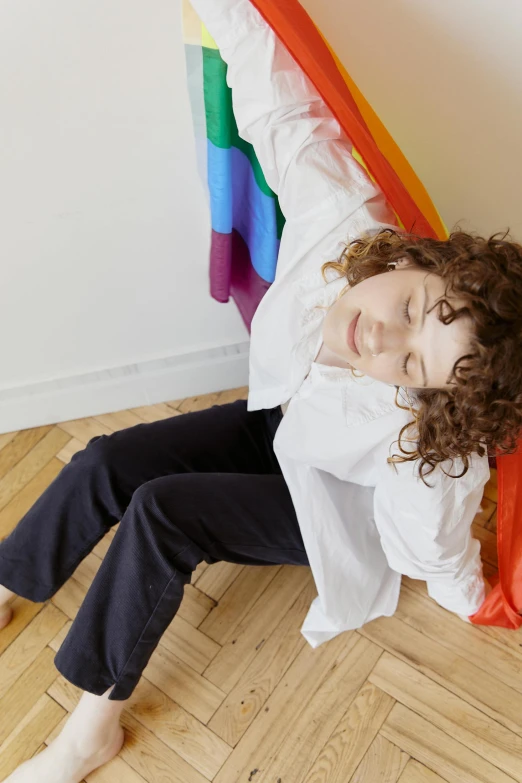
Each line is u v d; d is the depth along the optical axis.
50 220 1.08
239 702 1.07
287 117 0.84
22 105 0.94
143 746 1.04
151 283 1.22
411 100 1.03
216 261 1.11
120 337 1.30
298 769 1.01
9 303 1.18
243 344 1.37
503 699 1.06
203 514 0.92
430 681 1.07
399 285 0.74
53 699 1.08
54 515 1.00
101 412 1.43
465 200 1.16
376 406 0.87
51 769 0.96
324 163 0.86
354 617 1.06
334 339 0.78
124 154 1.02
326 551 0.98
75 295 1.20
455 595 1.03
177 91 0.96
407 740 1.03
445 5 0.93
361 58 0.99
